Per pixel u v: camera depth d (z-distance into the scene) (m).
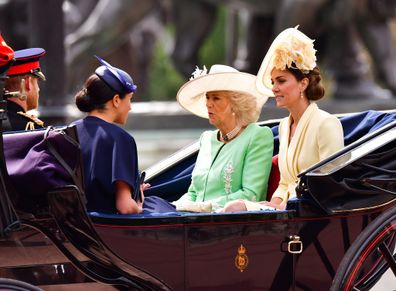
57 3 24.86
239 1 43.03
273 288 13.30
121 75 13.34
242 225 13.04
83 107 13.42
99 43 42.12
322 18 40.94
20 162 12.19
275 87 14.48
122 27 42.47
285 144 14.70
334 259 13.58
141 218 12.60
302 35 14.31
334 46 42.31
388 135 13.55
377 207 13.56
